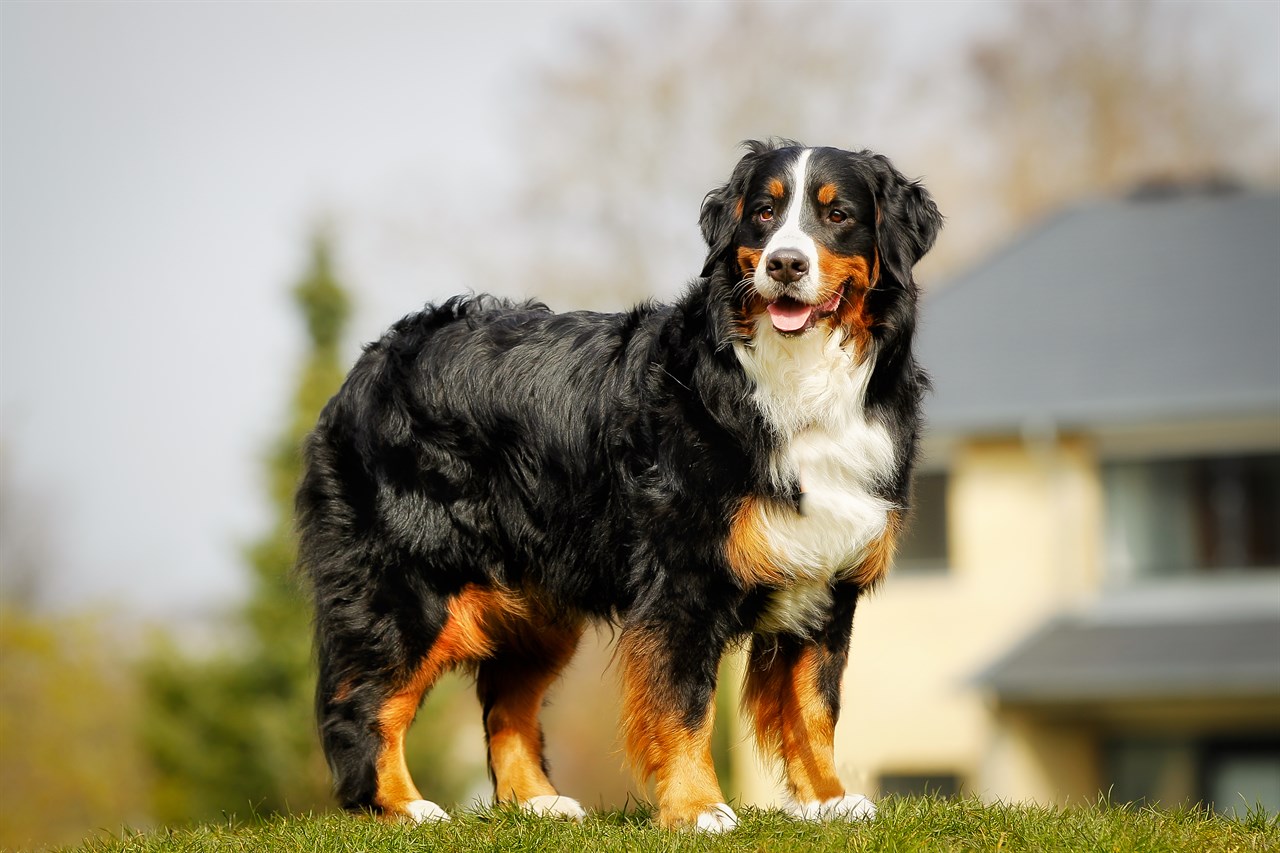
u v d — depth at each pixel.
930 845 5.69
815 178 6.12
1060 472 17.14
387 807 6.69
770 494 6.05
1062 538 17.09
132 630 25.11
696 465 6.06
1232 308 18.27
